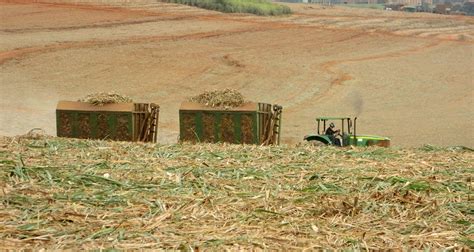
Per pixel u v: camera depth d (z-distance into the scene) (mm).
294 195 11945
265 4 121375
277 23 105125
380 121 47344
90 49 71750
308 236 9633
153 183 12758
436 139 40500
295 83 62188
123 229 9789
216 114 22906
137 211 10781
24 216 10375
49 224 10062
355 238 9539
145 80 60188
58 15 90312
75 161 14883
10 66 61375
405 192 11898
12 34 76562
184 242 9203
